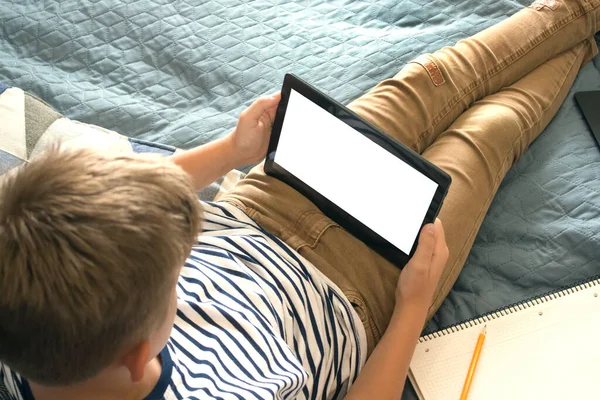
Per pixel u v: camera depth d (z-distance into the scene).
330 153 0.85
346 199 0.88
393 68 1.20
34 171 0.46
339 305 0.85
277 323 0.76
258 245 0.84
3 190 0.46
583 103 1.16
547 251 0.99
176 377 0.61
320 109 0.83
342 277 0.88
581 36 1.18
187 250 0.50
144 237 0.45
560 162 1.08
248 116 0.89
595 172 1.06
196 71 1.22
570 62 1.19
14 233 0.44
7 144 0.99
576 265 0.97
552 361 0.85
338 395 0.83
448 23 1.27
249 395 0.63
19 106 1.03
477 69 1.10
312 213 0.92
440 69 1.06
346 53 1.23
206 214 0.85
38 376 0.49
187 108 1.18
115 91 1.19
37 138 1.01
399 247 0.86
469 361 0.86
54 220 0.44
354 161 0.84
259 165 0.99
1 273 0.44
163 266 0.47
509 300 0.96
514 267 0.98
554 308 0.89
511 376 0.84
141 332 0.49
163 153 1.05
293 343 0.79
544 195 1.04
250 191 0.94
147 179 0.47
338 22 1.31
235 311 0.72
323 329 0.82
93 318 0.45
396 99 1.04
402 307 0.83
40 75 1.20
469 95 1.09
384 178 0.82
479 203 0.98
